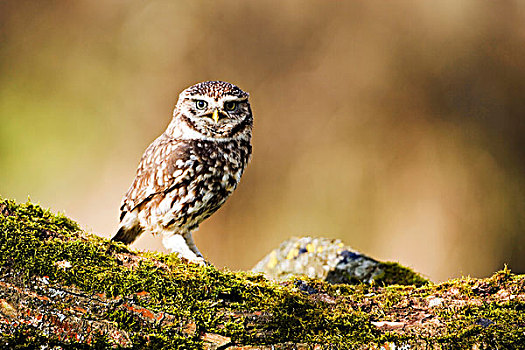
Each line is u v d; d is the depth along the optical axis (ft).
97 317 12.56
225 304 13.28
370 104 51.34
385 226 49.52
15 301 12.37
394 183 50.26
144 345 12.51
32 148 52.54
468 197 50.11
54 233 13.47
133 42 53.98
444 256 49.26
